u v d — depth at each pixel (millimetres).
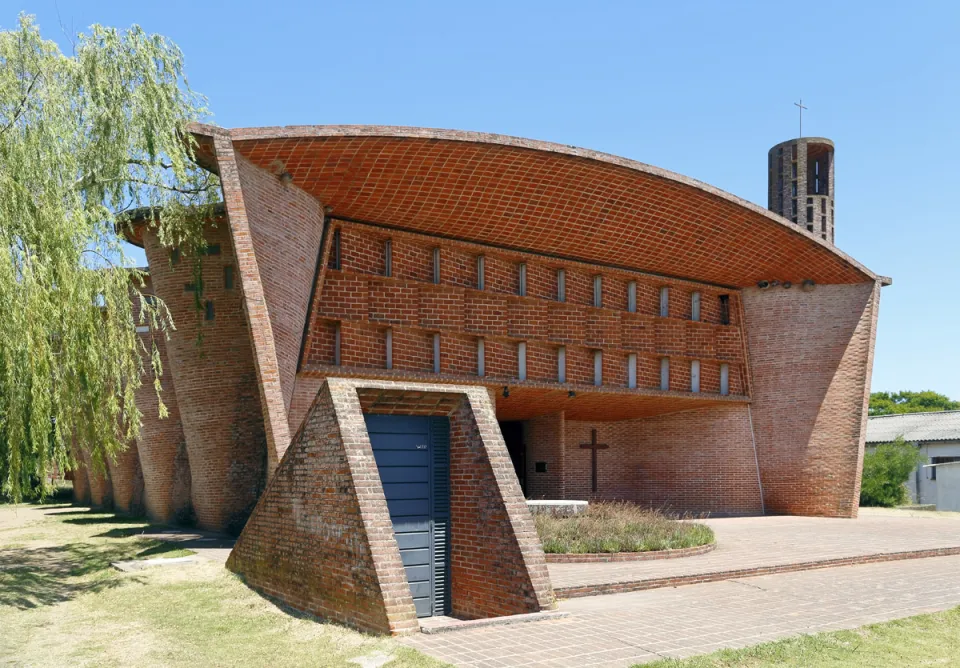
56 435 13648
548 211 22656
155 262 21953
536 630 9531
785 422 28547
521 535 10734
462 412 11812
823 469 27938
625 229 24297
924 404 77000
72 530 22719
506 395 24156
